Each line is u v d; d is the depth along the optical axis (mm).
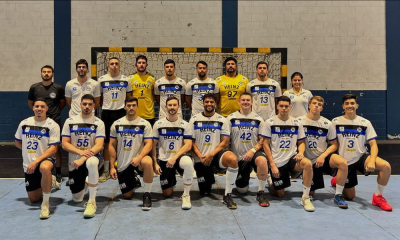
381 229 2621
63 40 7328
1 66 7324
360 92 7594
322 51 7547
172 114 3379
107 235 2484
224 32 7480
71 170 3221
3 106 7355
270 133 3428
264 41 7508
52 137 3174
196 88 4375
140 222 2762
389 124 7605
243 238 2434
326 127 3471
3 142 7355
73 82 4258
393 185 3967
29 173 3027
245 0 7469
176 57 6527
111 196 3545
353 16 7535
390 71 7578
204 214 2973
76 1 7324
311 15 7508
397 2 7516
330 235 2500
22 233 2521
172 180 3439
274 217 2900
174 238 2432
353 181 3375
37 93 4215
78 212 3020
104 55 5613
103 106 4332
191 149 3525
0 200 3375
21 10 7285
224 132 3477
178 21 7445
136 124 3355
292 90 4629
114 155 3332
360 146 3346
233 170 3186
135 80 4449
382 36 7555
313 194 3592
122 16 7391
